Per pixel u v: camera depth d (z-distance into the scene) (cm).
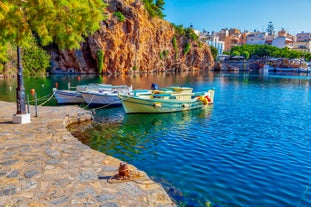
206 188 849
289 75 8925
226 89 4328
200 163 1066
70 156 821
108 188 622
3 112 1537
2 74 5125
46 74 6469
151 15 9000
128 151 1209
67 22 918
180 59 10519
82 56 7044
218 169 1009
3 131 1102
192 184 875
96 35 6938
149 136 1468
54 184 631
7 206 532
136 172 717
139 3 8194
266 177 949
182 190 829
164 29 9431
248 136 1505
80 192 597
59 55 6988
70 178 666
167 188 838
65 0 817
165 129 1639
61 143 953
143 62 8806
